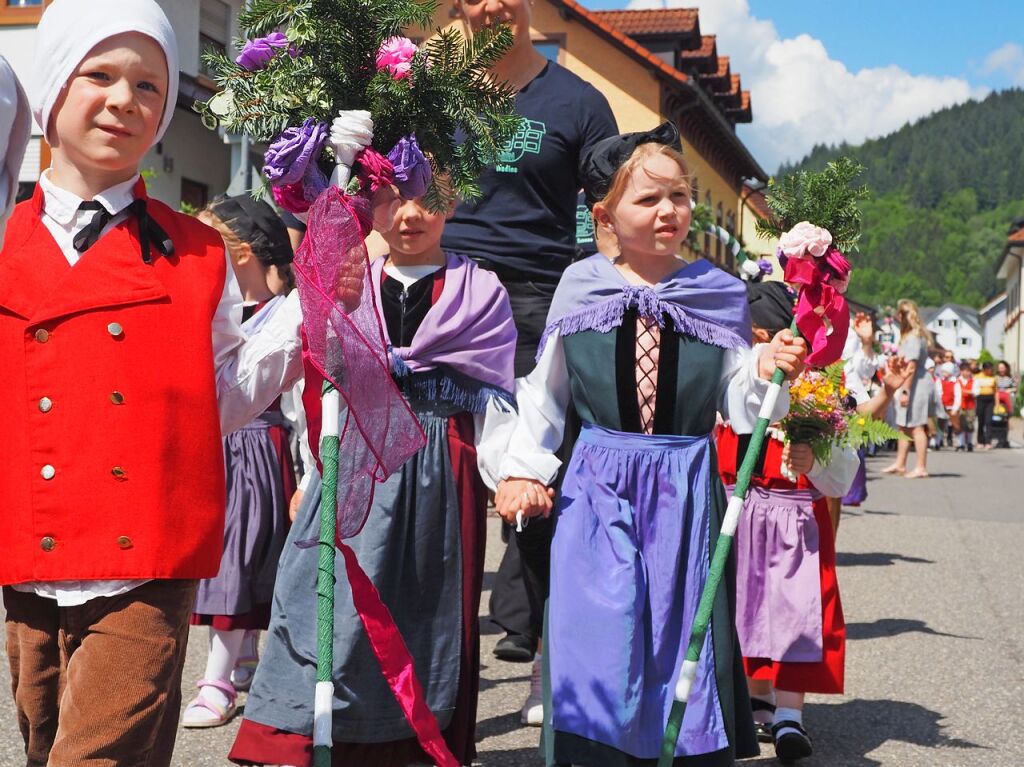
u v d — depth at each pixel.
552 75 5.34
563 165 5.26
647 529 3.72
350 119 3.12
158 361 2.77
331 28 3.20
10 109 2.92
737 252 8.16
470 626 3.87
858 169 3.77
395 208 3.26
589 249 5.44
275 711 3.61
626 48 30.73
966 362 33.25
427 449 3.85
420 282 4.05
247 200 5.17
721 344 3.80
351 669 3.60
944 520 12.51
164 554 2.71
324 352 2.99
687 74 35.97
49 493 2.69
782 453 4.71
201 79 20.06
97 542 2.68
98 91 2.78
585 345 3.83
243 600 4.85
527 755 4.46
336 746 3.64
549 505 3.89
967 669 6.06
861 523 12.12
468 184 3.38
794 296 5.45
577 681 3.59
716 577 3.53
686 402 3.79
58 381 2.72
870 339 8.30
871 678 5.88
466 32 5.41
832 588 4.71
